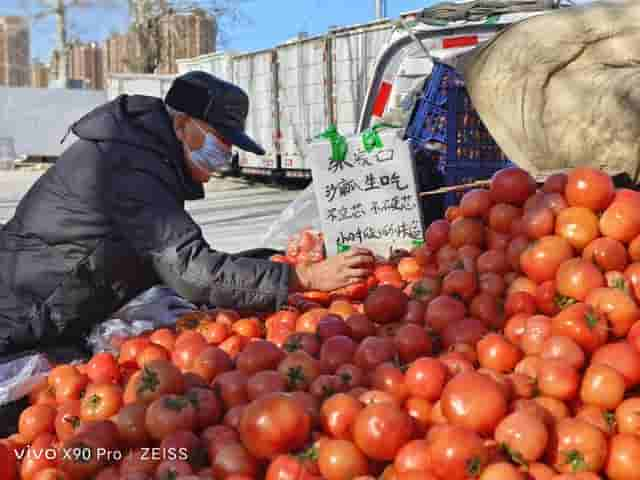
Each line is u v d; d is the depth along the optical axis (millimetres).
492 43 5395
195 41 40312
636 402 2787
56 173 3932
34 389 3650
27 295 3986
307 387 3172
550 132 4828
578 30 4988
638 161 4430
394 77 8930
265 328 3969
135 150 3830
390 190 4785
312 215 6629
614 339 3117
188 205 17625
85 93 33719
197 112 3859
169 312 4312
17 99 32875
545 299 3381
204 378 3326
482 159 6496
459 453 2512
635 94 4414
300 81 19031
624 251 3402
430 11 8680
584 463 2631
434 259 4230
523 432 2598
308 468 2725
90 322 4129
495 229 3914
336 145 4812
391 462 2762
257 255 5516
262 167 21516
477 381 2734
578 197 3539
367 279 4070
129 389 3168
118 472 2924
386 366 3082
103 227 3818
